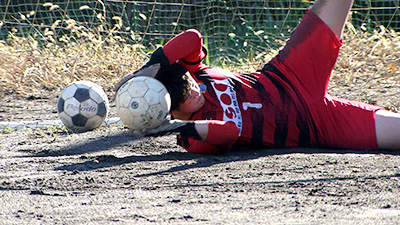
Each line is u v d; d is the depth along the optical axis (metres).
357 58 31.70
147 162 14.30
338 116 15.45
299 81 15.33
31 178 12.59
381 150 15.65
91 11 45.62
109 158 14.89
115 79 30.58
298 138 15.38
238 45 44.59
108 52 32.97
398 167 12.97
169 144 17.19
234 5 49.69
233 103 14.77
